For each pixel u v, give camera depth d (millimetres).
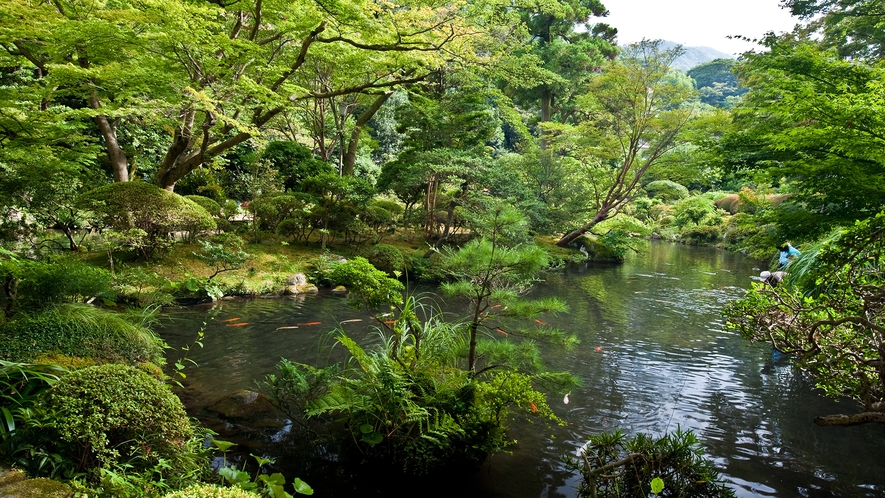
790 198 7988
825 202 6457
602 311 9719
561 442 4230
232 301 8773
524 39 17500
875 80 5684
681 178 17859
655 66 16797
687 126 16516
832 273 3260
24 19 7547
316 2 7855
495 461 3852
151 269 8836
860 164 5629
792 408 5180
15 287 4836
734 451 4230
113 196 8484
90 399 2441
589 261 17984
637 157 19516
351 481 3436
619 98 17469
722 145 7824
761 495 3572
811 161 5988
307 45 9109
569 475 3695
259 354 5984
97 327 4371
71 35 7320
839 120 5176
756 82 12523
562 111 27469
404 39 9586
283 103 9242
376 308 4301
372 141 20344
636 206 30125
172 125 11109
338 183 12492
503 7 13664
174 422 2619
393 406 3529
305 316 7918
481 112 15469
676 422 4750
